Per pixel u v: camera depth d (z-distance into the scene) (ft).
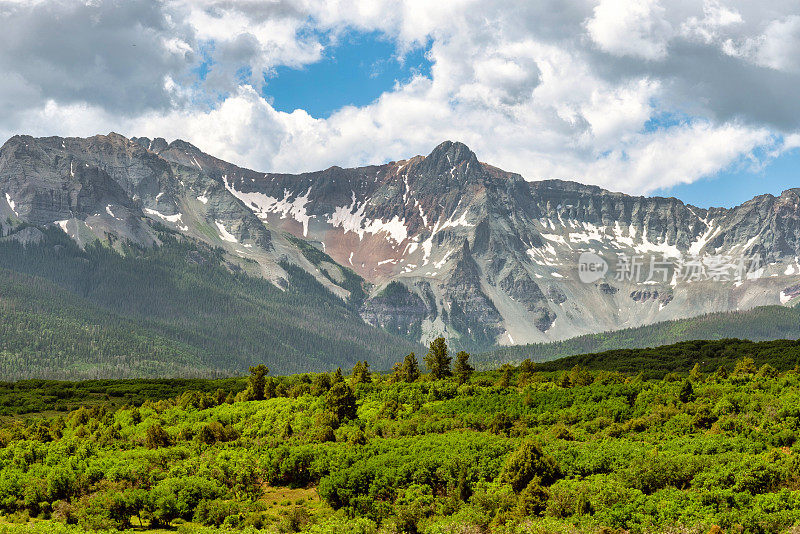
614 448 335.67
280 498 336.49
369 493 314.14
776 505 264.72
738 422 363.56
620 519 267.80
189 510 317.01
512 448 343.67
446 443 358.64
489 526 278.05
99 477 346.33
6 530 292.40
